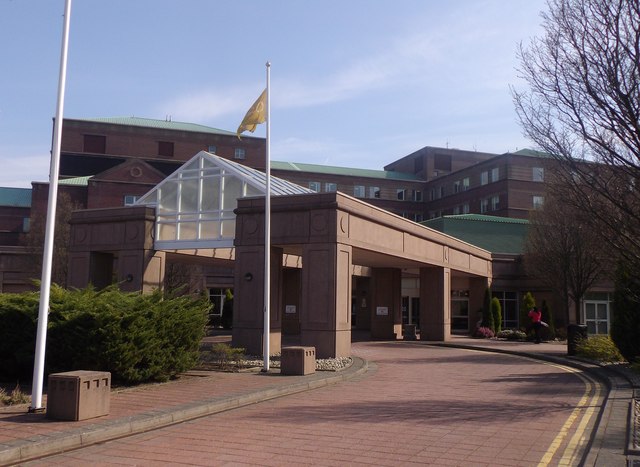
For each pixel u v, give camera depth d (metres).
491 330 36.88
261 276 20.75
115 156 67.69
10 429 8.53
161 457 7.55
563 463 7.24
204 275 48.41
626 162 9.82
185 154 70.06
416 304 48.50
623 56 9.70
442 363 19.88
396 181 89.38
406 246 26.33
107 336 12.53
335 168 91.50
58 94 10.40
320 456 7.57
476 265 37.19
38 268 42.03
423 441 8.38
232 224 23.31
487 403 11.61
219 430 9.12
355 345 28.12
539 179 71.19
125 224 25.31
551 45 10.75
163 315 13.71
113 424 8.88
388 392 13.15
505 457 7.52
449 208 83.44
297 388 13.35
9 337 13.46
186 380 14.22
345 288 20.20
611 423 8.99
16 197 69.44
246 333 20.69
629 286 16.91
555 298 41.53
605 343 19.80
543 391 13.31
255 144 72.44
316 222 20.08
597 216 10.29
